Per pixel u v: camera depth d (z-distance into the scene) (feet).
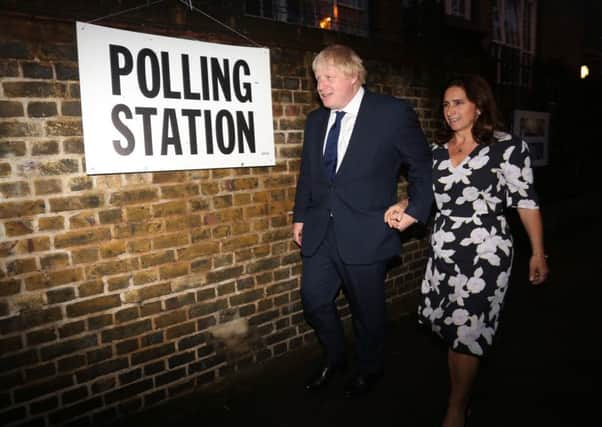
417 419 7.23
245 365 8.56
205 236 7.72
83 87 6.17
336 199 7.39
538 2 25.57
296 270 9.15
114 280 6.79
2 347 5.96
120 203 6.72
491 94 6.52
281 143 8.57
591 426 6.96
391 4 11.82
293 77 8.59
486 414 7.30
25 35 5.74
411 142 7.05
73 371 6.57
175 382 7.65
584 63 32.68
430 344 9.84
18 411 6.16
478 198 6.52
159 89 6.85
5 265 5.88
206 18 7.29
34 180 5.97
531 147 21.08
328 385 8.30
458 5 17.19
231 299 8.21
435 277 6.98
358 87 7.24
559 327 10.73
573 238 20.88
